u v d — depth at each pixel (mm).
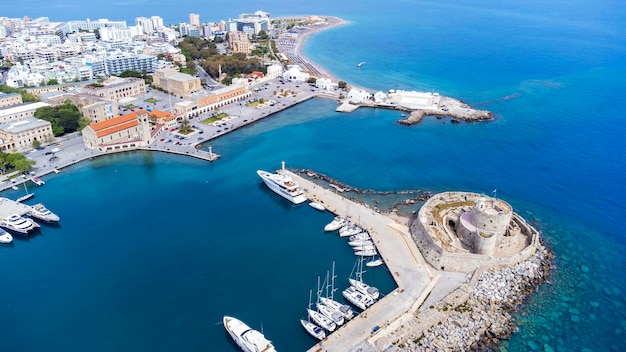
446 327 129250
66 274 158875
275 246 173375
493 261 150875
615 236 177875
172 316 138750
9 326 136000
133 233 183125
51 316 139625
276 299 145250
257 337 124438
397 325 129125
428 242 160750
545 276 151750
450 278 149375
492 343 125812
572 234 179125
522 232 171250
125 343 129125
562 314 136750
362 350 119562
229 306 142625
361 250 166750
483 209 160750
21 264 164875
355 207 199000
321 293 146500
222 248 172500
